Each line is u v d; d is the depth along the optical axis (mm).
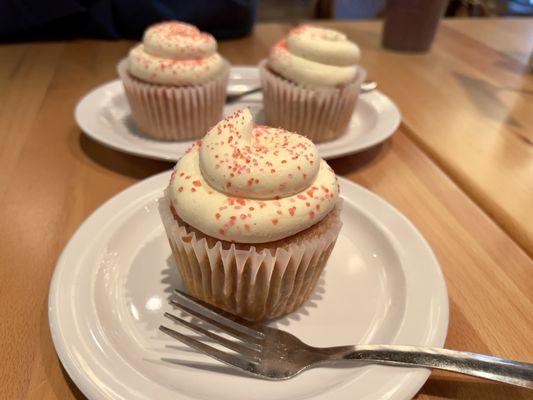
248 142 152
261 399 125
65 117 277
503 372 123
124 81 256
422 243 172
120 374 121
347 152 232
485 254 184
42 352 136
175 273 170
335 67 255
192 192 141
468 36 462
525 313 159
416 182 229
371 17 599
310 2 582
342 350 134
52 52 373
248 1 407
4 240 180
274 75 267
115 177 224
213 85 258
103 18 394
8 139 250
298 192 145
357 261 177
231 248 137
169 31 261
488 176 236
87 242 165
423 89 339
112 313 150
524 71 383
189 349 141
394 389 120
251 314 160
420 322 143
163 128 262
